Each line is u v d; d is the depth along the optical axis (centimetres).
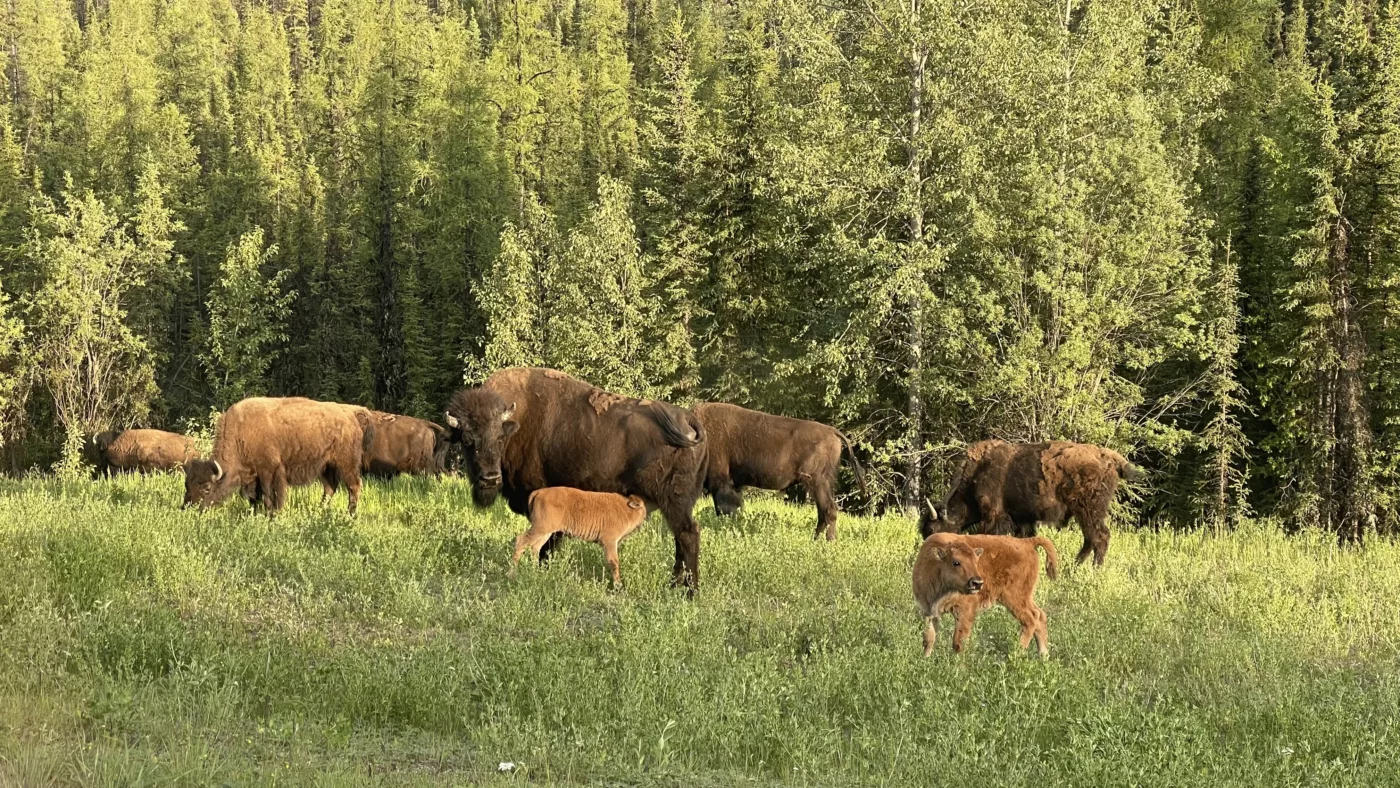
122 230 4350
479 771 570
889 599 1111
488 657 749
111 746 550
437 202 5566
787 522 1742
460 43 8688
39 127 7044
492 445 1094
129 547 1027
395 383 5003
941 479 2642
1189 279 2430
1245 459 3184
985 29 2491
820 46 2620
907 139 2578
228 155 7062
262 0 13175
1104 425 2288
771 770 618
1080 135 2534
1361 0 3112
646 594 1057
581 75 8419
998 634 970
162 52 9412
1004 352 2395
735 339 3183
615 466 1118
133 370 4469
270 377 5281
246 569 1048
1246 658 898
